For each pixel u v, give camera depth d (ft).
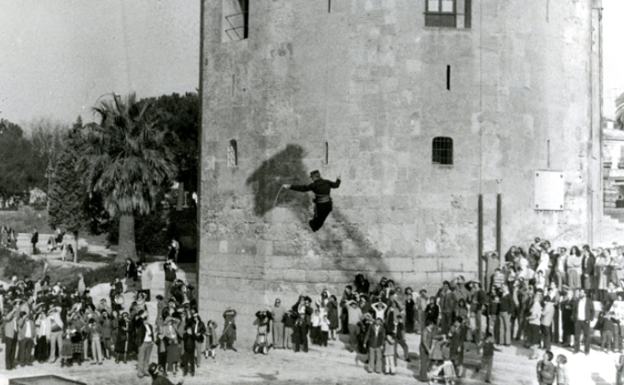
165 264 122.62
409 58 105.50
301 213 107.76
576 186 112.27
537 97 109.29
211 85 118.11
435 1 108.88
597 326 82.79
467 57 105.91
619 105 137.39
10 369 88.48
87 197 183.62
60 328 93.20
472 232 105.40
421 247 104.63
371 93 105.60
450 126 105.70
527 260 100.37
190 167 177.58
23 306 91.91
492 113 106.22
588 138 114.01
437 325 86.53
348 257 105.60
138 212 162.40
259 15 111.96
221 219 115.55
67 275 163.32
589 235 113.39
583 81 113.91
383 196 105.09
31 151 268.41
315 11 107.96
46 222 244.63
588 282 92.89
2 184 268.82
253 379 85.25
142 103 172.45
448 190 105.29
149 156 161.07
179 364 90.68
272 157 109.81
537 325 80.64
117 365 91.15
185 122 178.91
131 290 136.56
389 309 84.23
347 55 106.32
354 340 92.53
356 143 105.70
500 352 82.28
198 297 117.70
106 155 160.35
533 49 109.19
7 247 197.16
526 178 107.96
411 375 82.23
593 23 121.60
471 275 104.78
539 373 75.10
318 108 107.34
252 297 109.91
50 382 70.79
